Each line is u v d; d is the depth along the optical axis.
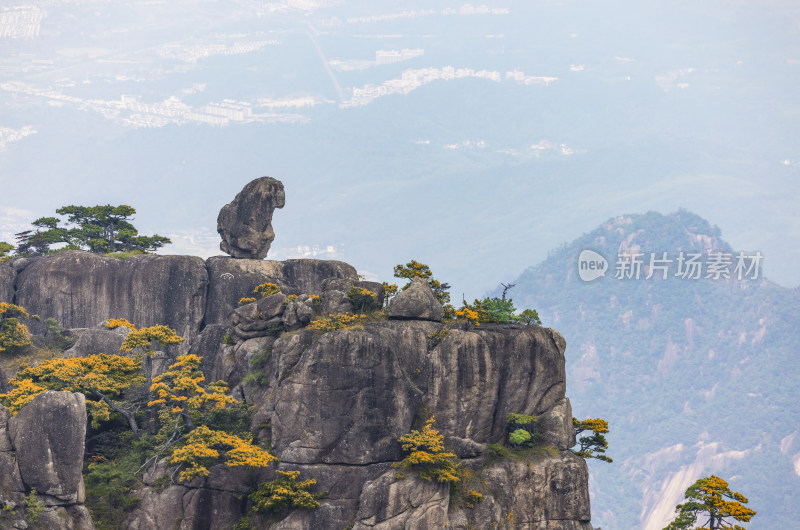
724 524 171.12
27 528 165.12
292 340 190.00
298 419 180.75
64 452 168.25
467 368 188.38
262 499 177.00
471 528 177.88
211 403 191.38
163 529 179.50
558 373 197.25
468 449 184.00
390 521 174.38
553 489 186.62
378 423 180.50
